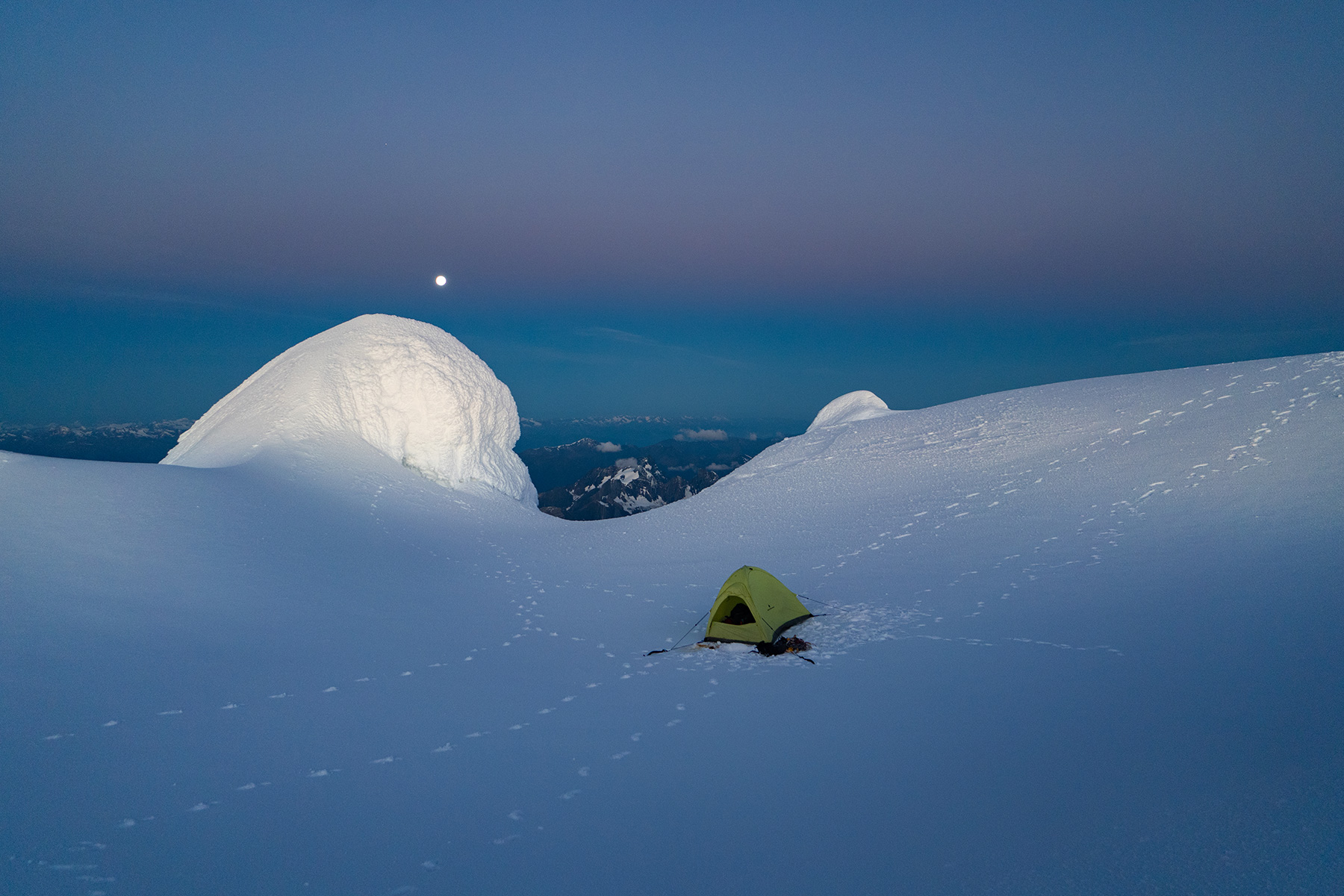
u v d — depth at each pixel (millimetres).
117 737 8133
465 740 8664
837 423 41750
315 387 29531
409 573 19516
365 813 6762
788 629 14039
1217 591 12531
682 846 6062
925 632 13141
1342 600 10953
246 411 29875
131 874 5688
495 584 19750
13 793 6781
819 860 5703
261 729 8695
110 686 9422
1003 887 5047
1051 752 7422
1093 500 20234
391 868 5816
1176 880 4848
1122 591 13656
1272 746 6902
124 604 12438
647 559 23453
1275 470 18266
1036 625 12609
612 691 10812
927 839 5906
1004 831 5898
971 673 10500
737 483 32938
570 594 18969
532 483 37281
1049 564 16375
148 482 18875
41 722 8219
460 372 32812
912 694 9812
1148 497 19281
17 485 15992
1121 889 4816
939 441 31109
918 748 7887
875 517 23984
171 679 10000
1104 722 8062
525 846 6145
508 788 7312
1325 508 15383
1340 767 6195
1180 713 8062
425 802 7008
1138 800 6152
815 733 8609
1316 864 4793
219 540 17141
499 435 35531
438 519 26359
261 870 5789
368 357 31578
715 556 22859
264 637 12477
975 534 20047
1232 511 16719
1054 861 5312
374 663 11859
